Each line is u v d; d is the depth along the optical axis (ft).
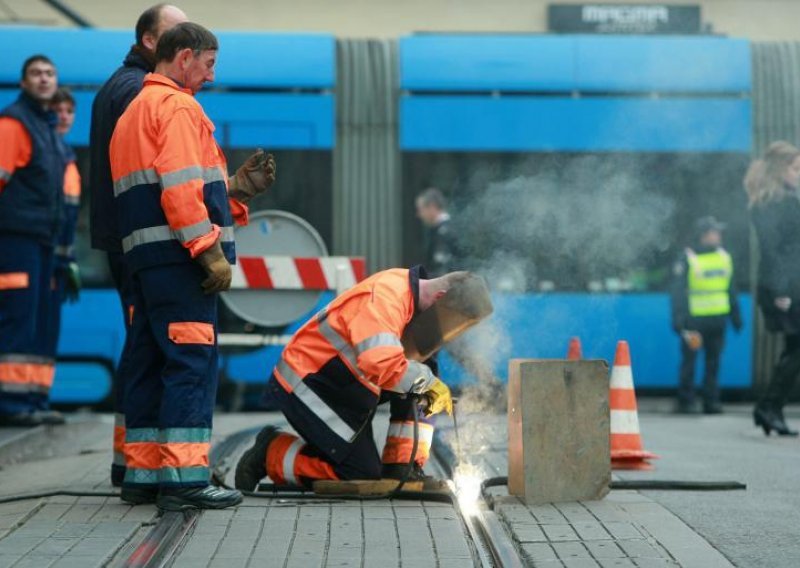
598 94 83.82
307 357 36.70
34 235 59.88
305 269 64.69
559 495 35.81
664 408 83.05
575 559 28.43
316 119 82.33
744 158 84.43
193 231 33.24
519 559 28.71
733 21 117.50
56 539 30.07
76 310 79.92
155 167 33.71
